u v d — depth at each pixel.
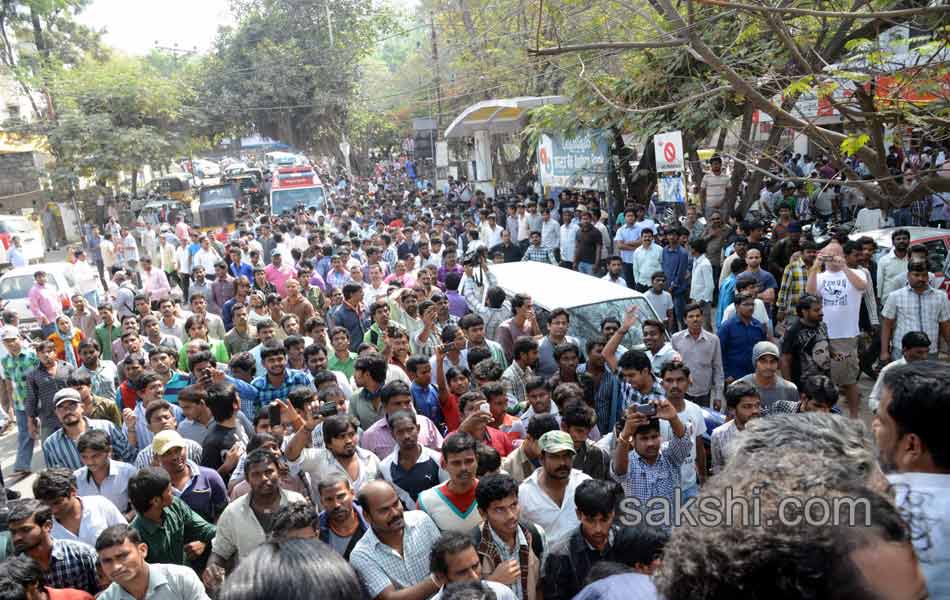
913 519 1.41
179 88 35.84
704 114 11.42
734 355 7.68
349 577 0.98
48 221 31.20
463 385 6.69
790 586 1.00
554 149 16.97
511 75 20.25
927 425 2.08
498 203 19.78
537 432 5.06
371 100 40.16
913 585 1.05
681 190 12.05
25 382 9.16
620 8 11.41
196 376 6.97
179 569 4.00
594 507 3.78
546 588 3.94
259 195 37.84
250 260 14.59
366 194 33.59
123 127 31.92
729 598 1.02
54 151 30.73
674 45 6.45
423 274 10.43
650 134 12.30
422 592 3.90
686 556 1.08
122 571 3.80
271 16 38.28
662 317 9.76
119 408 7.57
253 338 9.22
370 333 8.75
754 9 5.82
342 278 12.90
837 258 7.50
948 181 6.27
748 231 10.91
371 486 4.04
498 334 8.34
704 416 6.07
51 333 11.50
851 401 7.70
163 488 4.52
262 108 37.03
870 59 6.51
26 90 31.22
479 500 3.96
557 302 8.49
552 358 7.53
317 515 4.24
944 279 9.28
